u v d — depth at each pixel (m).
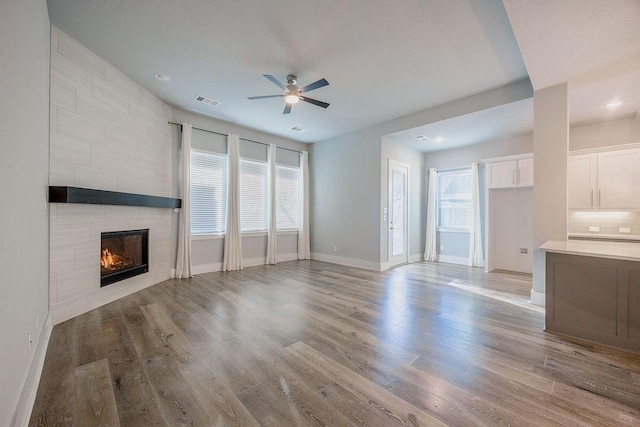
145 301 3.47
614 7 1.99
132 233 3.76
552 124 3.20
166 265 4.57
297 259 6.71
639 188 3.75
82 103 3.01
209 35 2.78
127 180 3.67
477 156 6.07
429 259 6.66
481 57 3.10
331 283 4.43
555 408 1.60
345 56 3.11
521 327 2.75
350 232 5.98
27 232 1.68
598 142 4.28
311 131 5.95
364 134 5.71
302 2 2.33
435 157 6.73
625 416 1.53
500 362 2.10
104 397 1.67
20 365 1.49
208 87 3.92
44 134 2.35
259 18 2.53
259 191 6.00
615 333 2.32
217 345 2.35
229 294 3.81
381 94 4.08
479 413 1.55
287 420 1.50
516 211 5.58
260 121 5.31
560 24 2.19
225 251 5.31
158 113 4.30
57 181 2.75
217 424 1.47
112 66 3.39
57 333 2.53
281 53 3.07
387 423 1.48
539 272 3.40
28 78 1.71
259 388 1.77
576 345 2.38
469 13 2.43
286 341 2.43
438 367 2.03
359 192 5.83
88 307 3.11
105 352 2.21
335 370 1.98
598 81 3.03
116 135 3.48
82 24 2.64
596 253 2.31
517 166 5.28
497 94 3.86
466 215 6.31
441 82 3.70
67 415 1.52
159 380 1.85
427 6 2.35
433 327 2.74
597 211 4.14
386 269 5.61
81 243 3.01
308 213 6.80
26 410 1.45
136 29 2.71
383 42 2.85
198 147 5.02
